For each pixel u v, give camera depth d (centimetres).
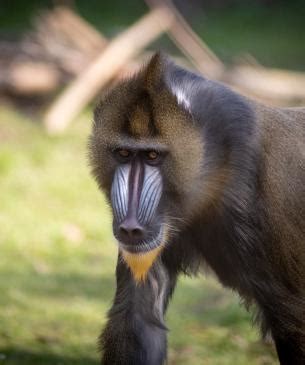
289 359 878
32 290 1345
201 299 1355
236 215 854
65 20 2405
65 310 1276
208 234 886
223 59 2714
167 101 823
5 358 1098
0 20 3081
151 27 2286
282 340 878
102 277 1428
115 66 2181
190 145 826
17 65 2272
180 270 944
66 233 1591
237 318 1260
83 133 2073
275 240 866
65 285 1380
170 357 1148
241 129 841
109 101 841
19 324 1209
